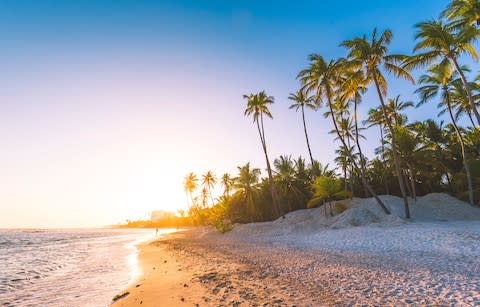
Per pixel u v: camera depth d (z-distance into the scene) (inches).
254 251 762.8
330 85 1189.7
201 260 685.3
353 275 389.1
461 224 843.4
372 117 1626.5
